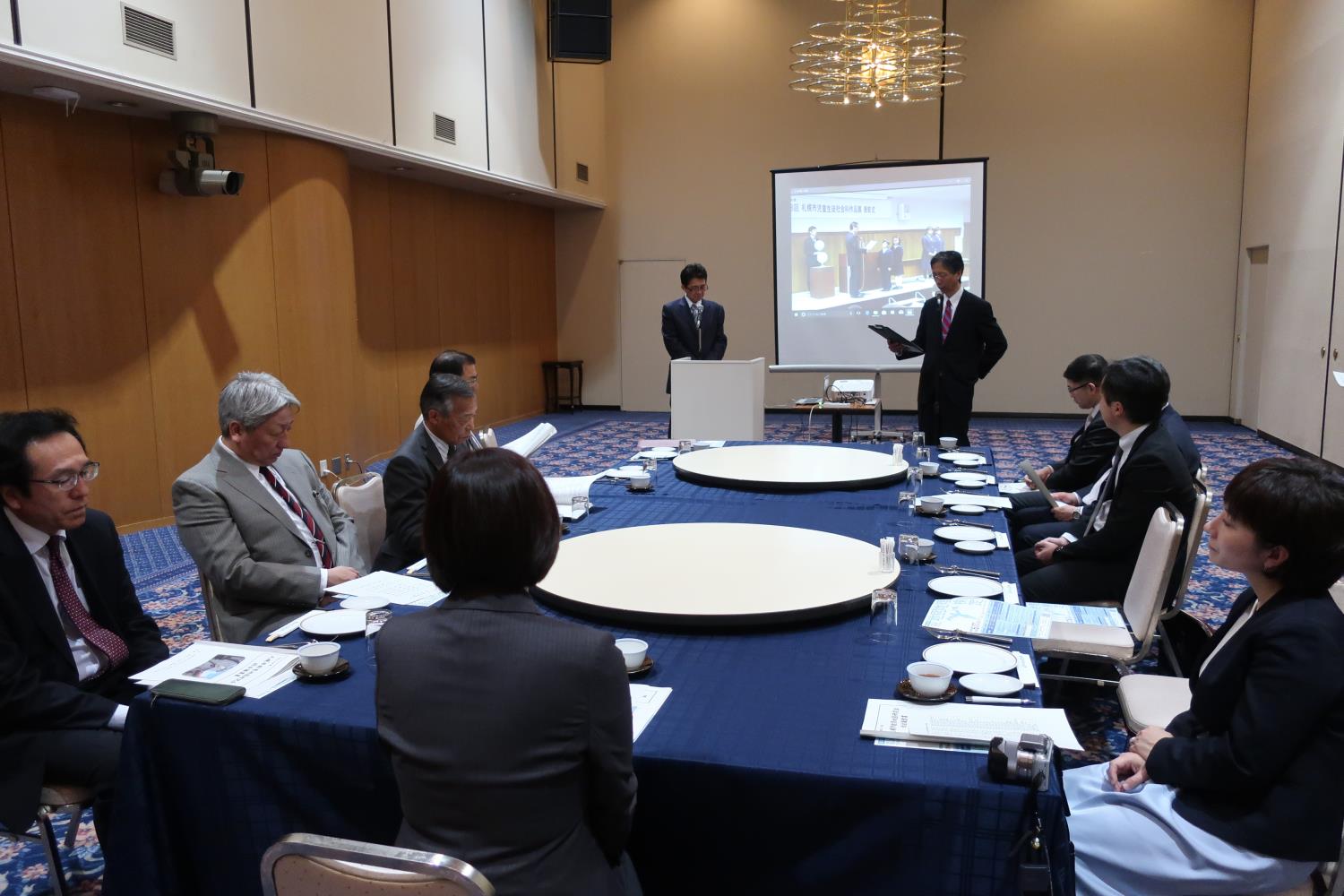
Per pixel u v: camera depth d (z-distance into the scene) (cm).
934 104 1109
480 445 357
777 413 1202
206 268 654
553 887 132
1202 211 1057
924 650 195
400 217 927
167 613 455
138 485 623
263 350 691
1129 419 320
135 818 176
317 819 173
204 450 660
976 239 916
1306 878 164
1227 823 167
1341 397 746
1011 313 1120
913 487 368
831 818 148
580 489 362
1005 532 297
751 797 151
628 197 1216
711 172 1185
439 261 994
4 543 214
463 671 134
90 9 521
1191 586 480
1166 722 226
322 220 723
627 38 1189
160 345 630
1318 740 160
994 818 141
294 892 125
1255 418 1005
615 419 1171
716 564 260
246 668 193
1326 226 789
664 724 167
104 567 241
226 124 651
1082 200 1085
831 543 285
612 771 135
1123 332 1095
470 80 905
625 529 307
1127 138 1066
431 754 133
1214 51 1034
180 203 636
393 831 169
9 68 491
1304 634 161
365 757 167
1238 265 1054
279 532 273
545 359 1233
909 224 929
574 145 1126
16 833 204
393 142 795
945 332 664
